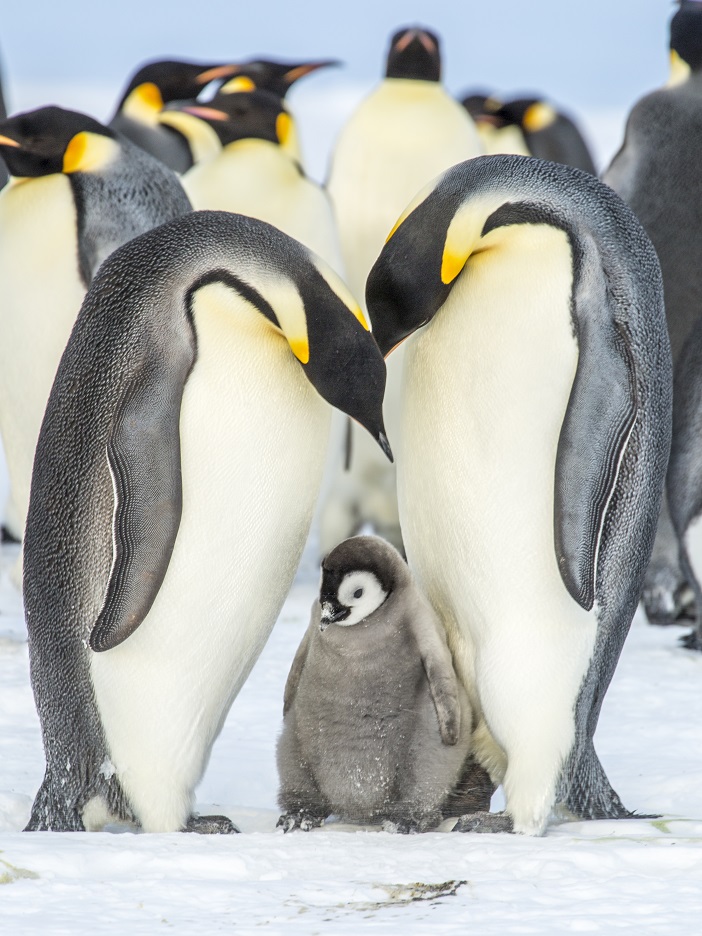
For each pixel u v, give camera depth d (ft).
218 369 35.86
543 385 36.63
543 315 36.68
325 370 36.06
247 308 35.96
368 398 36.35
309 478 37.45
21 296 55.31
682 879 30.01
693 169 78.23
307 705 36.73
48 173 56.18
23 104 303.27
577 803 38.24
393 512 84.12
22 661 58.34
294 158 85.20
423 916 27.43
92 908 27.66
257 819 38.60
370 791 37.04
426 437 37.93
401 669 36.19
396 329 37.78
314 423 37.24
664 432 39.04
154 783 36.60
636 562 38.88
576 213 37.11
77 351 36.96
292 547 37.68
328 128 291.38
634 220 38.58
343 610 35.27
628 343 37.29
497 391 36.81
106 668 36.24
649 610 73.20
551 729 37.22
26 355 55.52
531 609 37.14
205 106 84.89
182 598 36.14
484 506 37.11
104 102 318.86
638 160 79.92
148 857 30.99
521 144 131.23
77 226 55.62
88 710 36.78
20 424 56.65
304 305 35.86
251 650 37.88
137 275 36.27
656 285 38.70
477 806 38.68
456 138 86.53
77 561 36.40
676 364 75.10
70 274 55.36
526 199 37.11
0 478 112.98
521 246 37.01
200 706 36.91
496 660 37.27
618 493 38.04
